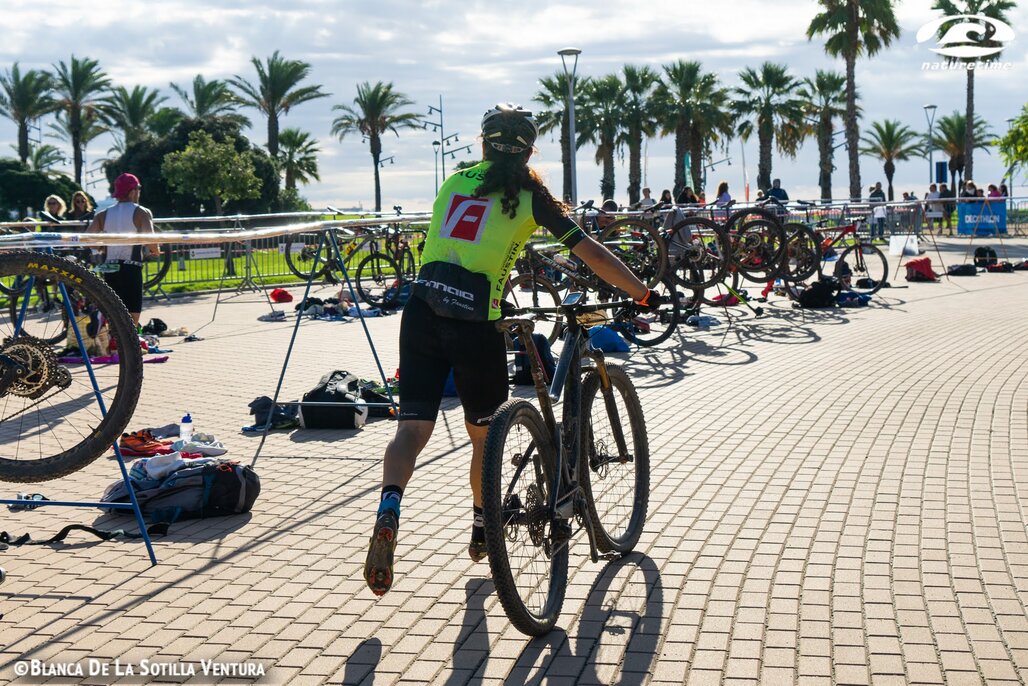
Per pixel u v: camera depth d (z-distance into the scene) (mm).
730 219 14750
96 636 3824
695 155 58469
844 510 5145
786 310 14820
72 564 4664
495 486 3514
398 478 3590
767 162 60812
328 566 4566
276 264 21344
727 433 6953
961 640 3580
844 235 17188
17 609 4109
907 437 6711
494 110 3787
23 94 60094
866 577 4215
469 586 4266
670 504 5340
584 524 4227
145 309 17406
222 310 17109
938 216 27156
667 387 8852
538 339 8883
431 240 3826
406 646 3682
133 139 61688
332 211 16703
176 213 57344
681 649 3586
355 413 7598
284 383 9781
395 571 4465
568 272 4406
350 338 13148
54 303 9148
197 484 5398
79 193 16078
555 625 3832
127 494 5465
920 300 15875
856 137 44844
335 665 3537
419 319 3764
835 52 44875
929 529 4816
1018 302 15211
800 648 3553
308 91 59469
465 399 3916
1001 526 4836
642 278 11445
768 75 59375
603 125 56344
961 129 66312
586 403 4340
